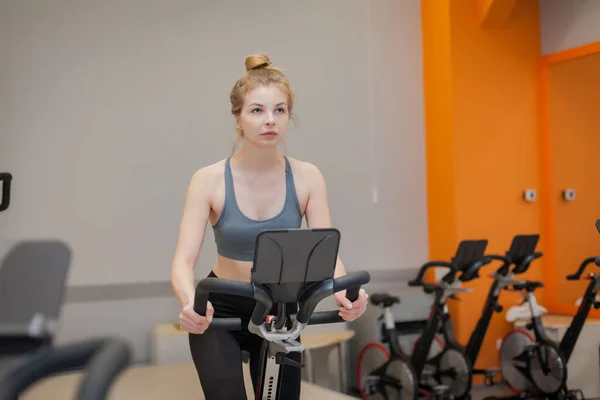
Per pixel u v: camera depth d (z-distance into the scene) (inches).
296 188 95.7
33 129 181.8
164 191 193.8
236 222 92.4
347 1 217.8
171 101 195.3
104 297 187.5
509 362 200.1
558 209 223.5
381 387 184.2
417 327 207.6
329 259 78.2
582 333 196.5
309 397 135.5
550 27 225.6
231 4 202.5
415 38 227.1
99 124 187.9
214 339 90.8
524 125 225.8
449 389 186.2
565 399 178.1
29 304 51.2
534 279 225.5
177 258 90.0
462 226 215.3
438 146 221.5
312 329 193.9
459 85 216.1
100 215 187.3
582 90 215.3
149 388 156.0
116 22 190.2
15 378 46.8
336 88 215.5
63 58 185.0
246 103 89.8
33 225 181.0
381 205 220.8
